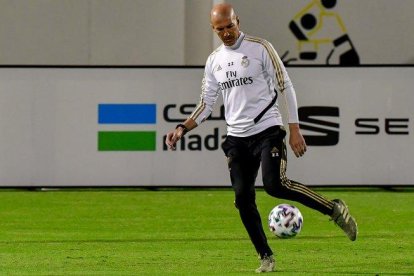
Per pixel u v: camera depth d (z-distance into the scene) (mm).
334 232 34031
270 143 23578
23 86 49281
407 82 48906
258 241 24453
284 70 23578
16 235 33531
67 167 49469
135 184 49281
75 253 29000
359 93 48906
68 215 39875
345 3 55688
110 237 32938
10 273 24922
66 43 56250
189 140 49031
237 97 23875
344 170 49062
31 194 48531
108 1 56188
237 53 23797
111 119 49219
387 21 55812
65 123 49312
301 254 28516
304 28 55594
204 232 34312
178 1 56344
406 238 32438
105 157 49344
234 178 24016
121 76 49062
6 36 56031
